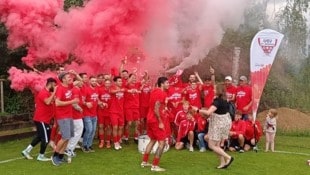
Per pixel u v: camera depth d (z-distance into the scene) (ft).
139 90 36.19
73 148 29.76
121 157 30.81
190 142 33.78
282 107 50.93
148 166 27.94
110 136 35.12
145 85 36.86
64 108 27.63
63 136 27.66
